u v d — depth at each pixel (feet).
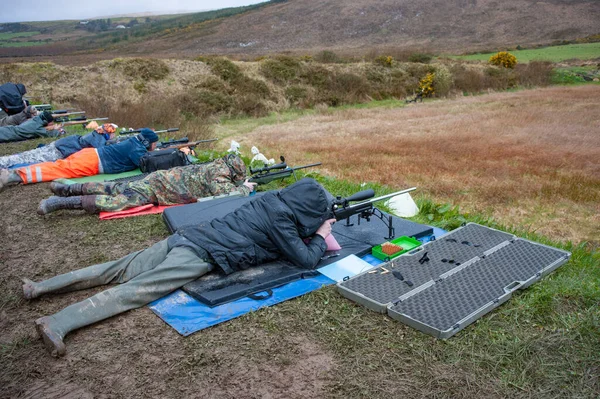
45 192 23.97
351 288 13.53
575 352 11.19
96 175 25.84
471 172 35.01
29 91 63.62
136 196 20.66
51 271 15.58
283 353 11.21
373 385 10.11
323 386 10.12
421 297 13.00
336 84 87.61
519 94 92.32
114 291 12.65
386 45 215.51
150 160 25.63
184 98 67.97
